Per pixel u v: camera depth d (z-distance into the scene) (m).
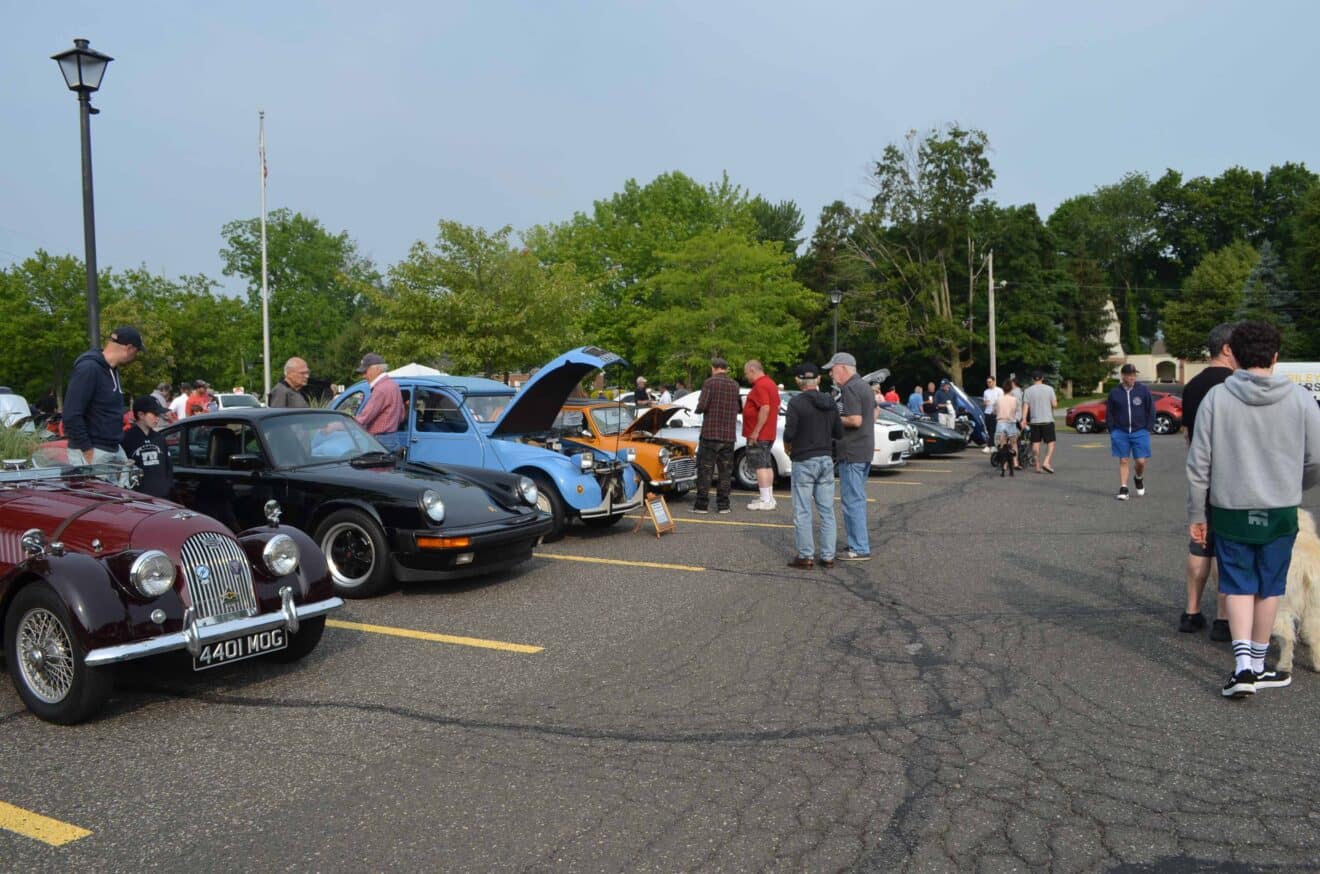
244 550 5.30
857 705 4.84
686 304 32.59
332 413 8.34
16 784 4.00
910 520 11.20
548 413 10.24
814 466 8.33
